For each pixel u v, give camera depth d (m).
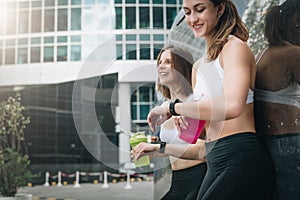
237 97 1.26
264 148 1.55
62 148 9.63
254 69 1.47
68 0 9.23
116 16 6.80
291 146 1.56
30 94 9.68
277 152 1.60
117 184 8.45
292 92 1.57
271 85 1.67
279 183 1.54
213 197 1.44
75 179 9.23
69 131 9.69
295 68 1.58
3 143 8.37
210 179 1.50
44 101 9.70
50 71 9.64
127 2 6.57
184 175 1.63
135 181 7.46
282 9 1.68
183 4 1.44
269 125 1.66
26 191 8.01
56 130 9.57
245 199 1.42
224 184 1.43
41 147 9.21
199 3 1.41
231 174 1.43
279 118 1.61
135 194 6.66
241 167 1.42
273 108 1.64
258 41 1.83
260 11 1.83
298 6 1.61
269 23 1.74
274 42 1.70
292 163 1.53
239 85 1.30
